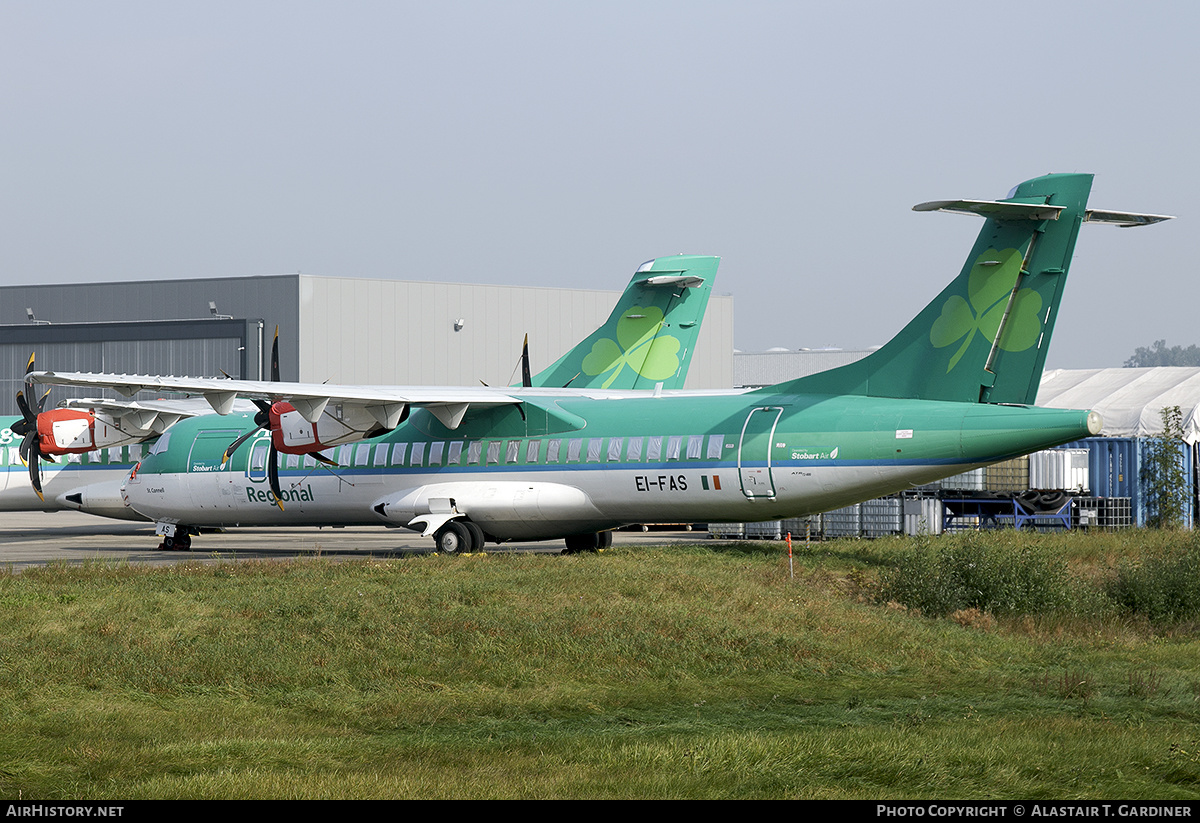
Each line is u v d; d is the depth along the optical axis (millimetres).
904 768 39969
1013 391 86812
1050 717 50312
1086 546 104000
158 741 44406
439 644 61281
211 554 114375
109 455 139375
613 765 41031
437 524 103000
